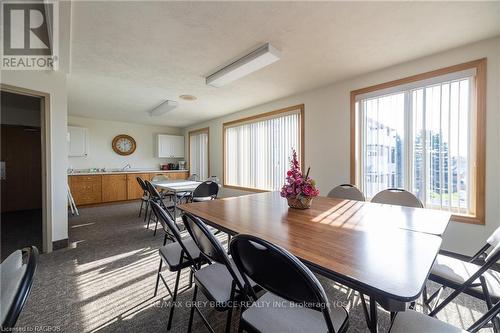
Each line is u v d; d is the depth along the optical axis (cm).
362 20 184
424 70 249
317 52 237
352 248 99
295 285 78
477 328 98
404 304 67
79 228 355
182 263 147
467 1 162
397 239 110
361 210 174
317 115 354
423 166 253
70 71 274
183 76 298
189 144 699
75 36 200
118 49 225
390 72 275
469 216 223
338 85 327
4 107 469
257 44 220
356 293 182
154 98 402
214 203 209
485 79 214
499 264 202
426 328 87
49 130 259
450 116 236
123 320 151
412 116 261
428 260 87
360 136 308
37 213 469
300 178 183
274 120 432
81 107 464
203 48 226
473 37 210
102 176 546
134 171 613
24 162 502
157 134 691
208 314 157
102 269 221
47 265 228
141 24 185
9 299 60
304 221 144
